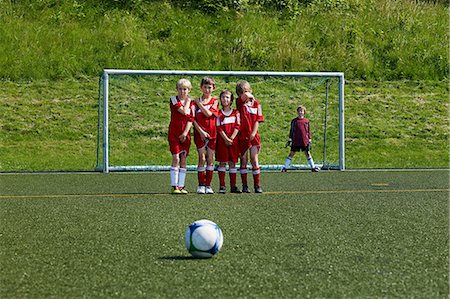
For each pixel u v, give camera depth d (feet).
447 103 80.23
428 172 52.90
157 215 27.27
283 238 21.47
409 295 14.48
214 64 83.76
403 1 100.78
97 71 81.00
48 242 20.89
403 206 30.07
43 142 66.90
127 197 34.60
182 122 36.83
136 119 71.56
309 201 32.32
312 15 94.38
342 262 17.75
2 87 76.48
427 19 97.76
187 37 87.81
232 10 93.20
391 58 88.38
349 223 24.81
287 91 79.00
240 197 34.50
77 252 19.22
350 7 97.25
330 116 75.10
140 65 82.43
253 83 79.77
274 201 32.40
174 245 20.26
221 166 37.09
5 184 42.88
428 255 18.70
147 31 88.43
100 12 90.84
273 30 90.22
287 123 73.26
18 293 14.76
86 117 71.77
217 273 16.44
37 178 47.57
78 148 66.13
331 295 14.48
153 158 64.64
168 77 79.46
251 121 37.14
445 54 90.17
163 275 16.25
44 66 80.64
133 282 15.61
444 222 25.07
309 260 17.99
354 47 88.94
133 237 21.77
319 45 88.84
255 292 14.70
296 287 15.11
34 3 91.15
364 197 34.04
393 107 78.43
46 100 74.64
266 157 65.98
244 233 22.48
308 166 58.29
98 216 26.94
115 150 65.77
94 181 45.32
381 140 71.26
